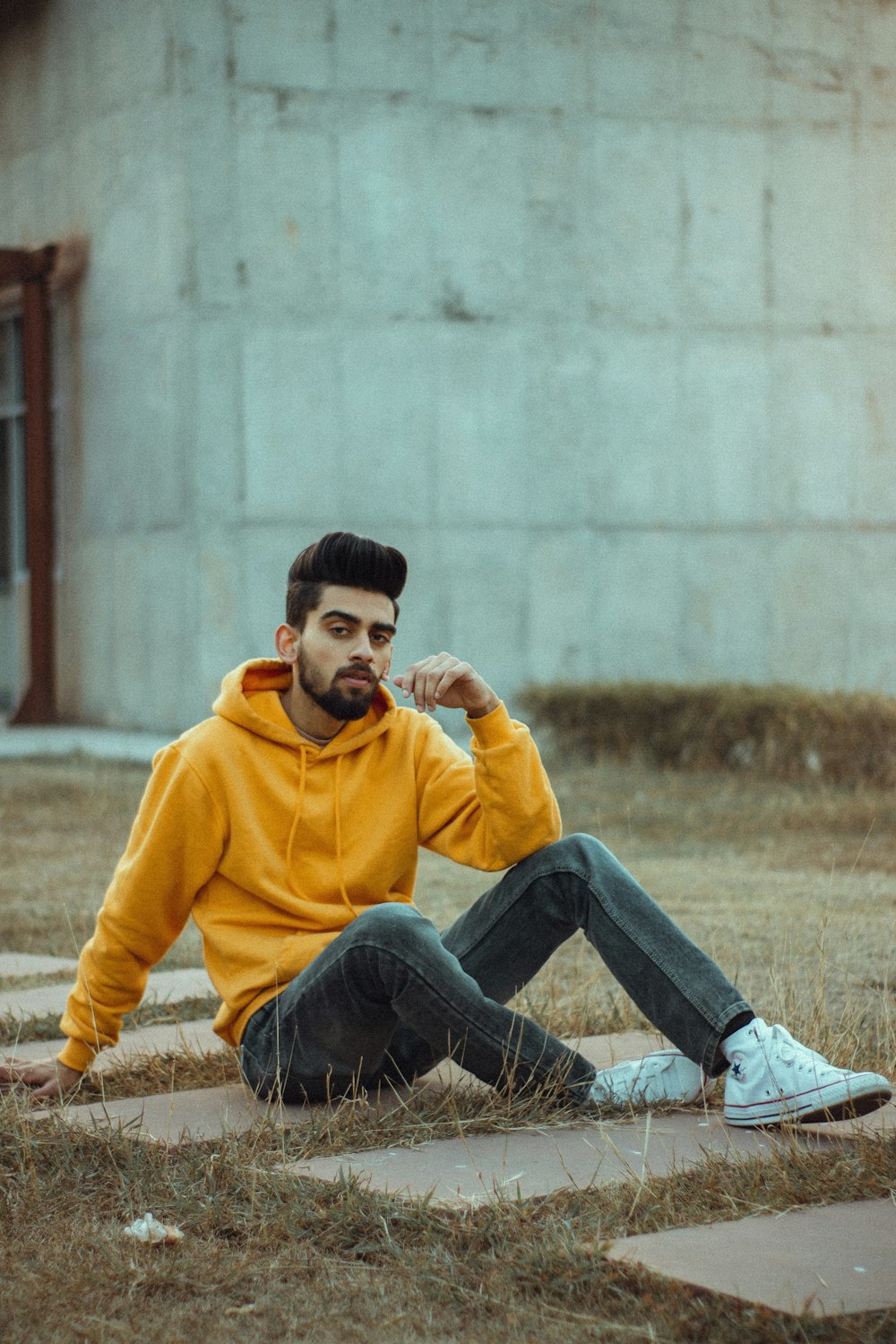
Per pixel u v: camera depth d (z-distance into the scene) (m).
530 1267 2.52
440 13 15.20
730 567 16.09
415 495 15.33
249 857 3.53
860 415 16.36
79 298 16.81
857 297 16.31
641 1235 2.66
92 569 16.78
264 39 14.81
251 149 14.83
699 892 7.00
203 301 14.76
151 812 3.52
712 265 15.95
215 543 14.86
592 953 5.70
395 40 15.11
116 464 16.19
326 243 15.03
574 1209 2.79
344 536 3.46
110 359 16.20
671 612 15.95
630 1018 4.48
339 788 3.57
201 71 14.67
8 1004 4.82
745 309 16.05
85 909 6.66
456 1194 2.86
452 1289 2.48
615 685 13.09
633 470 15.83
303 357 15.02
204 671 14.86
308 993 3.37
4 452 18.47
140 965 3.60
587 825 9.53
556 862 3.48
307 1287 2.52
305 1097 3.51
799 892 6.97
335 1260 2.63
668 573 15.95
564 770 12.36
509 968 3.55
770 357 16.11
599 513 15.77
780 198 16.08
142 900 3.50
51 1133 3.24
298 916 3.54
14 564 18.48
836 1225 2.69
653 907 3.39
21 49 17.86
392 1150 3.19
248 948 3.54
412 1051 3.62
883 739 11.33
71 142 16.86
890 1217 2.74
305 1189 2.90
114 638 16.33
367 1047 3.43
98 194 16.34
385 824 3.62
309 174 14.98
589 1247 2.56
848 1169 2.95
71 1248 2.69
